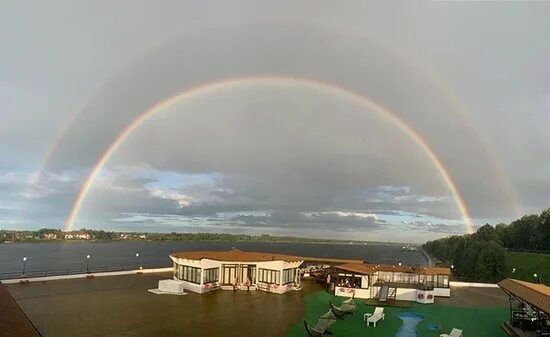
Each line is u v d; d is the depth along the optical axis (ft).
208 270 132.77
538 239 346.74
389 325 98.32
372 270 141.79
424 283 143.13
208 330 84.74
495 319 106.83
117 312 96.17
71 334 77.10
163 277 157.99
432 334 90.94
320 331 82.89
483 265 255.09
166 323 88.63
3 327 50.06
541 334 83.15
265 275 137.69
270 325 91.04
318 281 160.04
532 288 86.58
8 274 259.80
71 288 125.49
